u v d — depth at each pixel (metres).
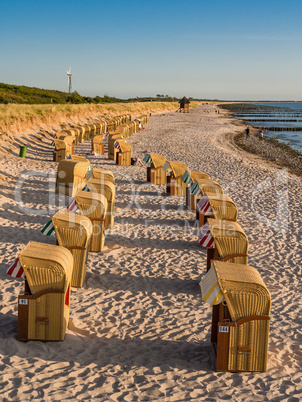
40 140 33.84
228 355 6.67
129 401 5.85
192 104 161.12
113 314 8.66
